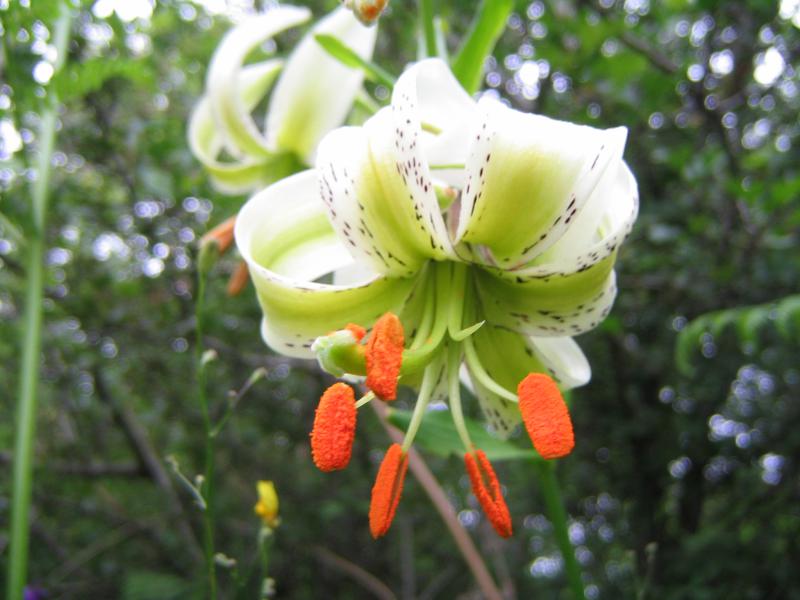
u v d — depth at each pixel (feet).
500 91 1.13
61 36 0.59
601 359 1.57
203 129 0.71
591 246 0.37
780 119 1.19
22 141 0.57
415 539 1.86
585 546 2.06
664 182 1.18
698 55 1.06
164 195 0.92
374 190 0.36
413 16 1.06
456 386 0.41
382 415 0.61
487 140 0.34
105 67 0.58
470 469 0.39
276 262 0.39
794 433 1.52
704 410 1.51
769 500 1.60
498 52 1.05
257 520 1.62
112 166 0.99
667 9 1.01
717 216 1.11
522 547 1.99
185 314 1.12
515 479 1.93
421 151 0.34
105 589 1.56
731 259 1.07
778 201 0.84
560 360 0.44
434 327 0.41
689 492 1.69
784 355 1.31
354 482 1.65
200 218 1.02
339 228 0.37
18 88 0.55
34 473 1.51
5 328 1.20
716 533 1.53
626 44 0.93
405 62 1.21
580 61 0.90
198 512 1.41
